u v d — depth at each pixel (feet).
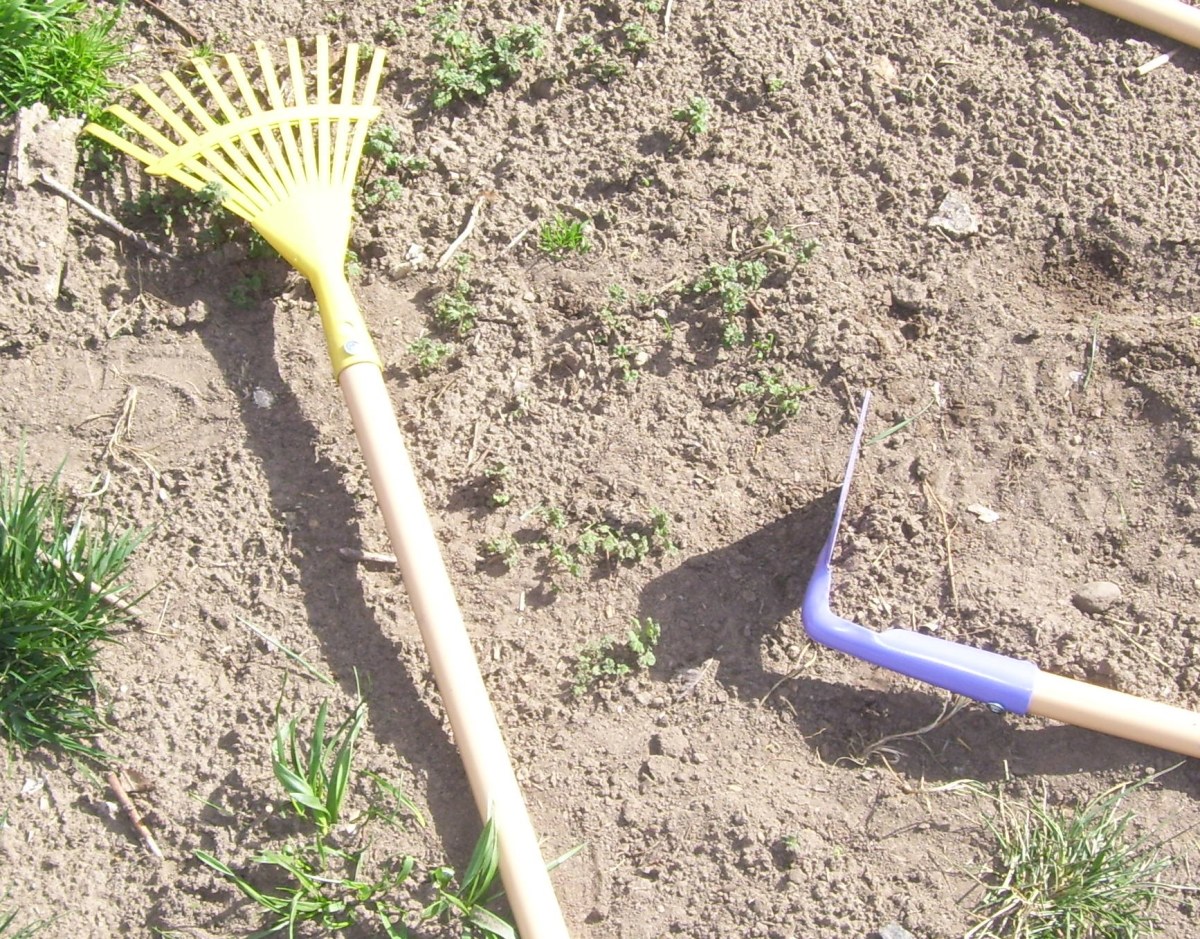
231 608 4.38
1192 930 4.13
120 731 4.25
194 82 4.96
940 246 4.80
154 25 5.01
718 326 4.68
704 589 4.43
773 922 4.11
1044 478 4.54
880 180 4.89
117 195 4.75
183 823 4.18
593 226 4.82
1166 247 4.81
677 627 4.39
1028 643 4.36
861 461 4.55
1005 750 4.28
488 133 4.94
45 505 4.38
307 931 4.10
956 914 4.12
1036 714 4.24
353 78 4.90
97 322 4.63
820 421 4.60
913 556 4.46
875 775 4.25
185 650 4.34
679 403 4.62
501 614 4.40
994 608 4.40
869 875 4.16
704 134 4.92
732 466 4.55
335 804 4.13
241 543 4.45
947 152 4.94
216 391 4.61
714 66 5.03
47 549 4.32
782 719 4.31
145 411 4.57
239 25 5.04
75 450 4.52
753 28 5.09
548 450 4.57
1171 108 5.03
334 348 4.44
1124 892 4.14
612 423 4.59
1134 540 4.48
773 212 4.83
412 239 4.81
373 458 4.32
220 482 4.50
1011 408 4.61
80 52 4.81
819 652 4.37
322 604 4.40
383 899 4.11
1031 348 4.67
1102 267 4.80
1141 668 4.34
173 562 4.42
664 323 4.69
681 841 4.18
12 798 4.18
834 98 5.00
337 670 4.33
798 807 4.21
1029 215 4.85
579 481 4.54
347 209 4.66
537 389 4.64
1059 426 4.60
